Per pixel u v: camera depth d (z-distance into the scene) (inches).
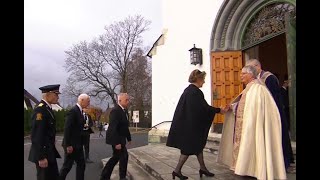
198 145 198.5
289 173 199.0
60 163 404.5
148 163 277.1
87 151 389.4
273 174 168.4
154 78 468.1
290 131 252.8
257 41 324.5
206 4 377.4
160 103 455.2
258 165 170.7
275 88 200.5
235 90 348.5
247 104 180.9
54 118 191.9
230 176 208.1
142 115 1881.2
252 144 175.8
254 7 324.2
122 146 241.6
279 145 172.1
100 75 1886.1
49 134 186.7
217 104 354.0
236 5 335.3
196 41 393.1
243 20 339.9
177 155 324.8
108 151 538.3
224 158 208.5
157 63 464.4
